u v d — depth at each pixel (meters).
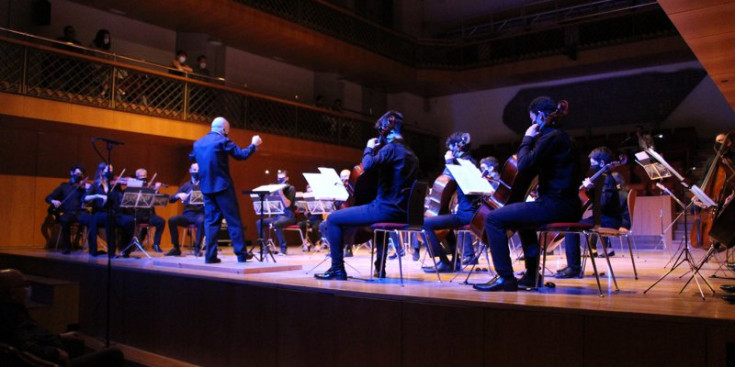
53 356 3.13
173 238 7.79
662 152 12.39
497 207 4.17
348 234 4.85
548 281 4.62
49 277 6.91
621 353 2.94
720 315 2.81
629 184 12.30
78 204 8.00
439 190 5.72
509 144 15.28
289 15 12.89
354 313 3.88
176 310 5.12
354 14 14.53
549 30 15.12
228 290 4.68
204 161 5.66
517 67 15.36
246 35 12.78
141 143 11.17
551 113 3.92
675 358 2.80
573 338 3.07
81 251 8.34
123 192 6.75
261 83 14.16
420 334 3.57
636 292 3.90
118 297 5.78
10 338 3.15
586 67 14.84
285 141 12.28
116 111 9.59
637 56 13.87
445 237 5.90
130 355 5.23
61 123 9.12
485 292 3.81
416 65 16.09
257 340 4.43
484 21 16.80
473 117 17.20
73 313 6.12
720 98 13.90
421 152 16.23
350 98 16.06
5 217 9.61
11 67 8.51
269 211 7.14
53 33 10.55
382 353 3.73
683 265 6.60
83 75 9.33
